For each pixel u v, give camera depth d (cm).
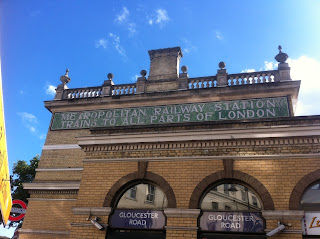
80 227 1056
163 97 1631
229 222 971
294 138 1018
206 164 1056
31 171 2539
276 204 951
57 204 1538
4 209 1338
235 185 1024
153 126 1170
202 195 1034
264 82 1547
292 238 901
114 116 1675
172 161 1088
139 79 1809
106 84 1822
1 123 939
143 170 1094
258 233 940
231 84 1625
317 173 964
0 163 1052
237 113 1500
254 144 1043
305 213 935
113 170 1125
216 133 1069
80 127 1700
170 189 1048
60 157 1658
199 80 1702
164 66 1888
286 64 1586
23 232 1511
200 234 980
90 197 1099
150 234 1019
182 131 1097
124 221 1043
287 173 984
